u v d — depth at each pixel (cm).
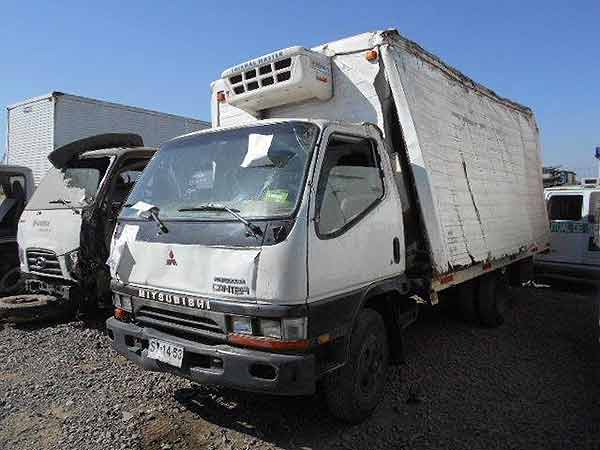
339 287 359
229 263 336
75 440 372
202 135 437
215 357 337
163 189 420
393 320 438
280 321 322
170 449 361
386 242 419
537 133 905
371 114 466
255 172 373
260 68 482
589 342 626
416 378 496
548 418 412
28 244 675
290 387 319
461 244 534
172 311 368
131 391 458
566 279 1015
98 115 1240
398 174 467
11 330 659
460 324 700
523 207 773
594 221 967
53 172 723
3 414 415
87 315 705
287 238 325
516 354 572
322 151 365
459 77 616
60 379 487
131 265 396
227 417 410
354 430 390
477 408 430
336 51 487
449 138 550
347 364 376
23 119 1240
